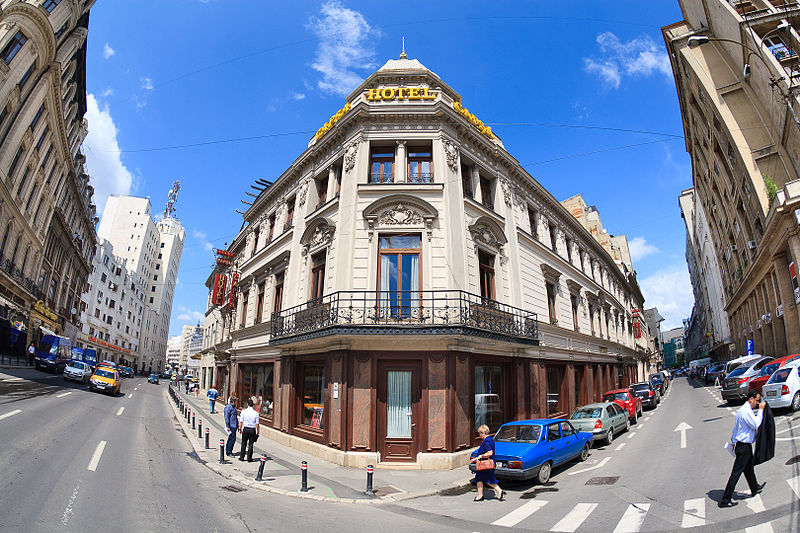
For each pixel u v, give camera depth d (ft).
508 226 58.13
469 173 56.03
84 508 22.88
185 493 28.43
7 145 97.14
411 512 27.76
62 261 169.37
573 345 71.51
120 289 273.95
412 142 51.31
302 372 52.70
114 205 333.01
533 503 28.86
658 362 244.83
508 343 47.65
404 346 42.68
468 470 39.29
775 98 78.59
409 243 47.73
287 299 57.98
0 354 107.24
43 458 31.37
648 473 33.06
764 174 84.94
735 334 145.69
